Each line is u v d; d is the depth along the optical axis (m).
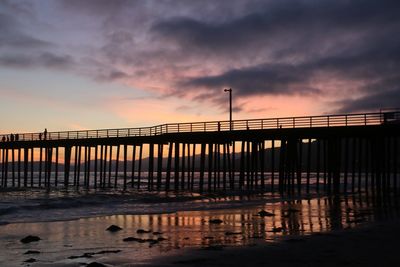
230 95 35.66
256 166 37.91
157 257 12.85
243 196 36.12
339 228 18.02
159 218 22.34
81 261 12.48
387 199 32.25
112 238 16.41
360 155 36.19
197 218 22.30
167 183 38.94
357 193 39.19
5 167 53.62
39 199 32.84
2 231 18.06
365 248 13.64
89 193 40.25
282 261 12.11
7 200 32.28
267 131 32.47
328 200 32.34
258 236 16.47
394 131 28.72
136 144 43.03
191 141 37.78
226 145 40.66
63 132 47.00
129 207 27.97
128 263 12.16
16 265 12.04
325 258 12.35
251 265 11.73
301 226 18.97
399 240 14.98
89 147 49.41
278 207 27.66
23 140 49.91
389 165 32.09
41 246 14.91
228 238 16.09
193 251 13.69
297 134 31.83
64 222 20.78
